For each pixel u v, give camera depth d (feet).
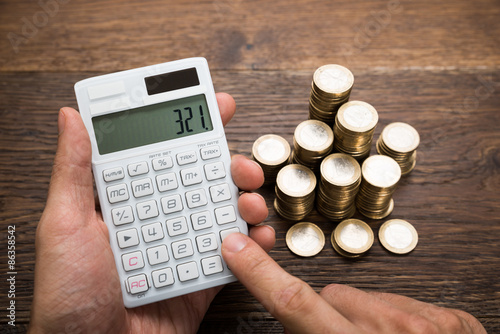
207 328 2.73
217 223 2.46
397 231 2.92
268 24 3.54
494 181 3.07
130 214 2.42
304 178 2.79
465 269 2.85
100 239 2.33
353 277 2.84
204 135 2.54
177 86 2.56
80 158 2.32
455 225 2.96
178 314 2.61
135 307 2.52
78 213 2.29
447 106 3.28
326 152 2.83
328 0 3.61
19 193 3.03
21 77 3.37
